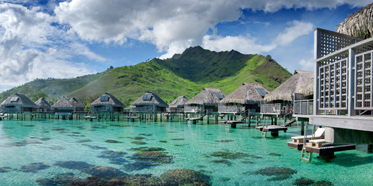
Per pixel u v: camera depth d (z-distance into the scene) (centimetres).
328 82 620
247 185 653
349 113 524
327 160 913
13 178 697
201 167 831
